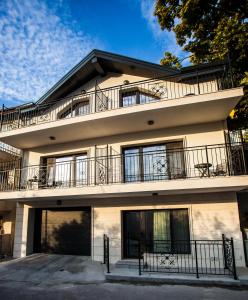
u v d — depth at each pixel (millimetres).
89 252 9859
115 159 10117
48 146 11672
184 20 10961
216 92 7934
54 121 9812
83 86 12078
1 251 11086
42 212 11148
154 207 9031
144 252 8867
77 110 12000
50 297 5707
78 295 5812
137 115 8836
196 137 9383
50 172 11422
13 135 10461
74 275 7566
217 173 8258
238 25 9859
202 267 7734
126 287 6320
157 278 6730
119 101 11016
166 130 9836
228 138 8977
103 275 7488
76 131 10156
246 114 10305
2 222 12672
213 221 8312
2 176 12000
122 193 8492
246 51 9820
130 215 9492
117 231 9250
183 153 9375
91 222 9727
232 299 5285
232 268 6918
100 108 11062
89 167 10578
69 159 11297
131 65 10383
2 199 9969
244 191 8844
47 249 10609
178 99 8250
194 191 8234
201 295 5574
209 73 9477
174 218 8922
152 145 10055
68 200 10328
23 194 9547
